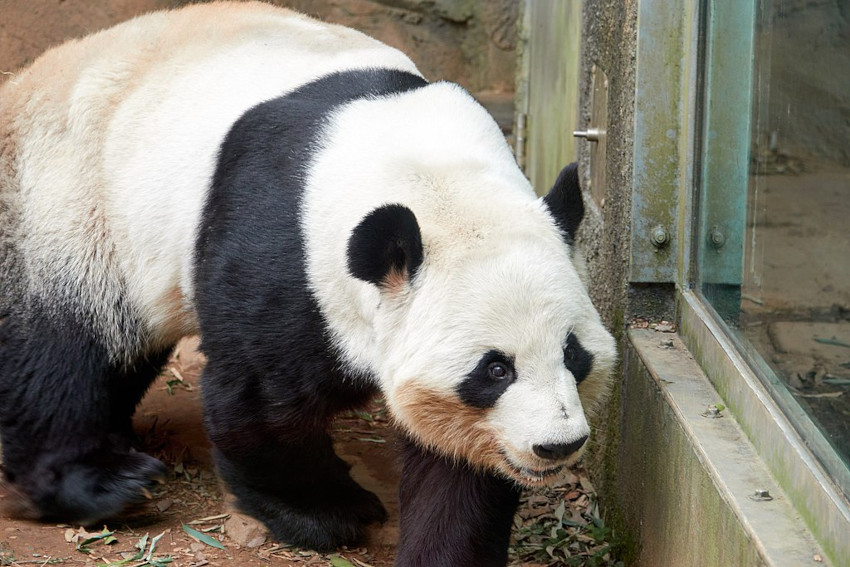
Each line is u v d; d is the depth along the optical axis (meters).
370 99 3.95
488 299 3.16
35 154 4.46
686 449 3.37
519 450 3.16
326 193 3.62
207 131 4.17
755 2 3.59
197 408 5.55
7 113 4.55
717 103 3.83
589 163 5.45
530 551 4.27
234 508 4.39
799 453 2.81
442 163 3.58
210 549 4.23
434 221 3.36
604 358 3.37
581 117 5.67
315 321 3.60
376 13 9.42
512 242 3.28
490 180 3.55
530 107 8.43
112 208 4.33
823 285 2.91
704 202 3.99
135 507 4.38
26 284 4.43
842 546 2.47
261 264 3.70
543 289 3.18
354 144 3.73
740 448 3.22
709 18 3.84
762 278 3.43
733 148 3.72
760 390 3.23
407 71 4.30
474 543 3.77
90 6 8.33
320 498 4.33
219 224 3.89
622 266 4.35
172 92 4.35
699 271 4.07
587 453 5.00
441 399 3.28
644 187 4.15
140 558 4.10
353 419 5.59
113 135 4.36
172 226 4.20
